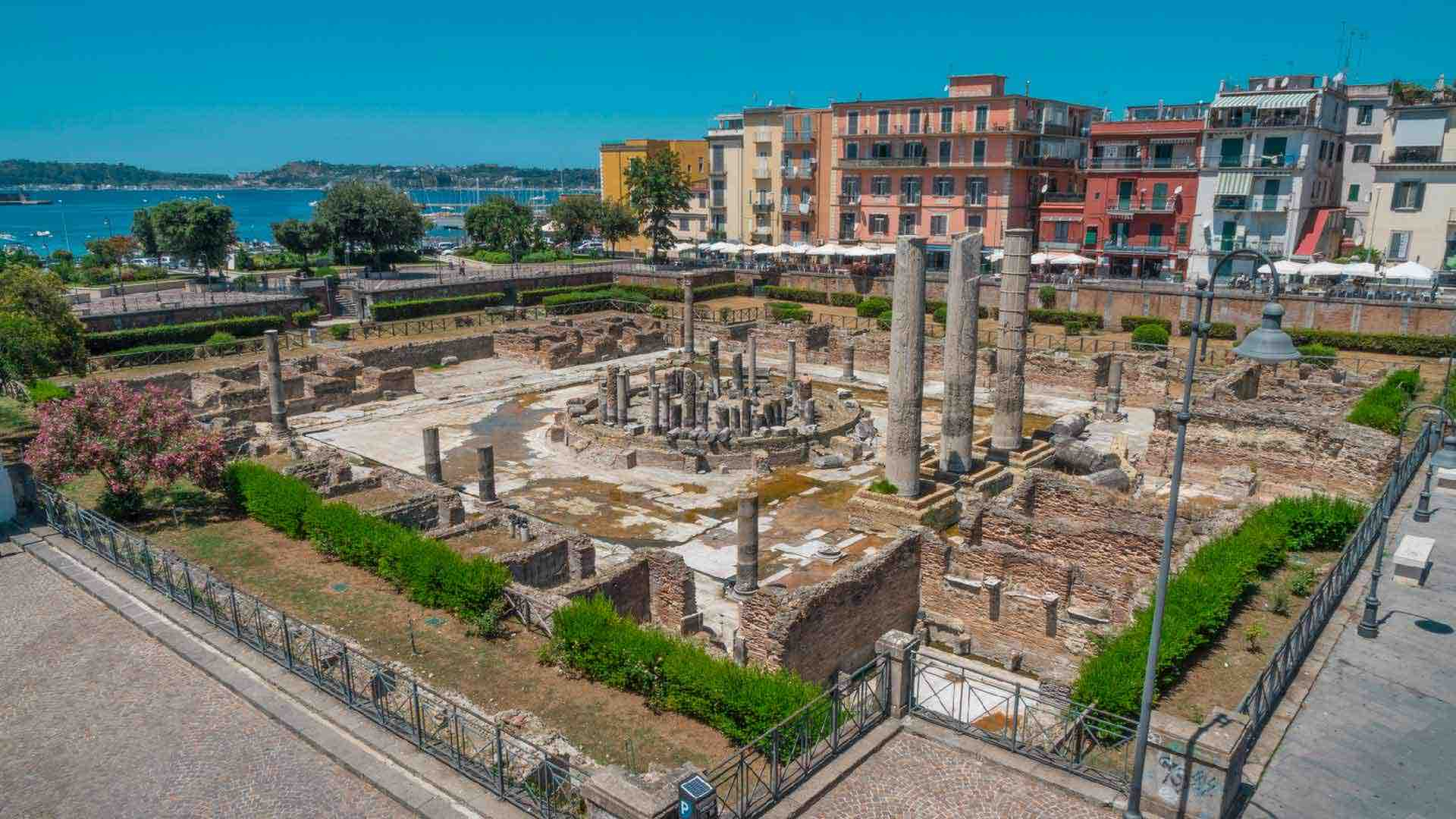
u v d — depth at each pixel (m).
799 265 107.94
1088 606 26.66
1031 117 94.31
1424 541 27.81
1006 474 42.81
